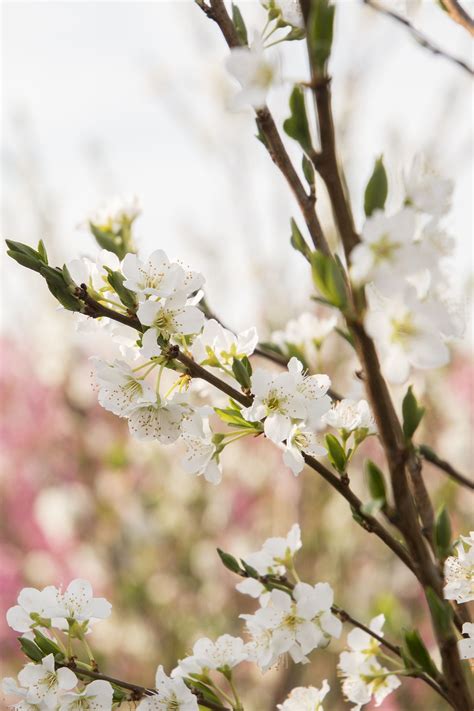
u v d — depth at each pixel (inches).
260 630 30.0
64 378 88.8
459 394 66.5
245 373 28.4
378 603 48.0
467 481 31.9
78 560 90.1
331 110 25.7
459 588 28.1
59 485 89.5
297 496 74.9
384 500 27.0
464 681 27.7
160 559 83.9
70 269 28.7
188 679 30.0
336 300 25.4
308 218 28.0
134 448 85.4
